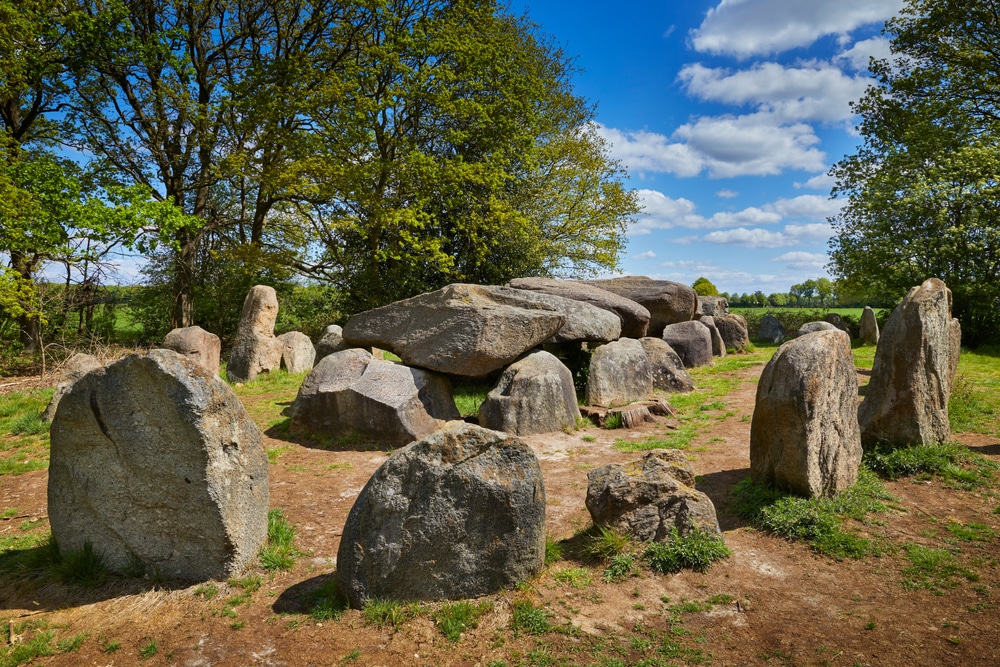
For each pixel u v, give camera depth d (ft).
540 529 15.80
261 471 17.56
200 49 75.00
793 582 15.93
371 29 74.64
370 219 75.41
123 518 16.66
